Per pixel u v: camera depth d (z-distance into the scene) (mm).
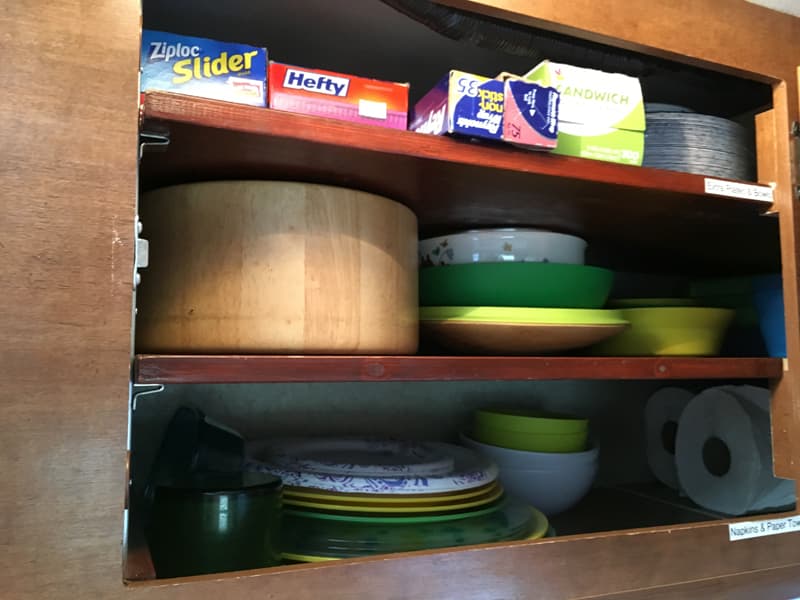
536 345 702
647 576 629
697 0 731
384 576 521
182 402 881
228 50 552
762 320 952
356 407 995
